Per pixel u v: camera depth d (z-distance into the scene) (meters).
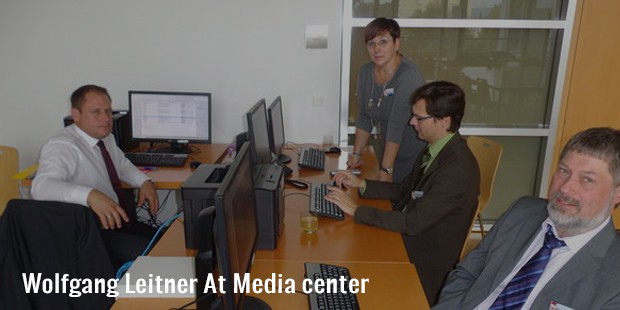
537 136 3.71
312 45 3.47
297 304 1.51
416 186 2.19
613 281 1.30
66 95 3.57
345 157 3.21
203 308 1.45
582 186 1.32
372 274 1.68
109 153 2.73
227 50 3.49
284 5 3.41
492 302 1.57
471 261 1.76
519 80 3.63
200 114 3.28
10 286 1.68
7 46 3.46
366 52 3.54
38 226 1.73
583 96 3.58
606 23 3.41
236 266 1.25
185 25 3.44
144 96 3.24
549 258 1.46
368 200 2.44
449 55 3.57
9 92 3.56
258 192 1.79
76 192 2.21
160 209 3.74
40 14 3.41
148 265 1.69
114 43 3.48
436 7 3.45
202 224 1.41
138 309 1.53
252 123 2.00
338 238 1.96
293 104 3.61
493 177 2.72
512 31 3.52
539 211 1.62
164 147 3.42
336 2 3.40
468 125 3.71
